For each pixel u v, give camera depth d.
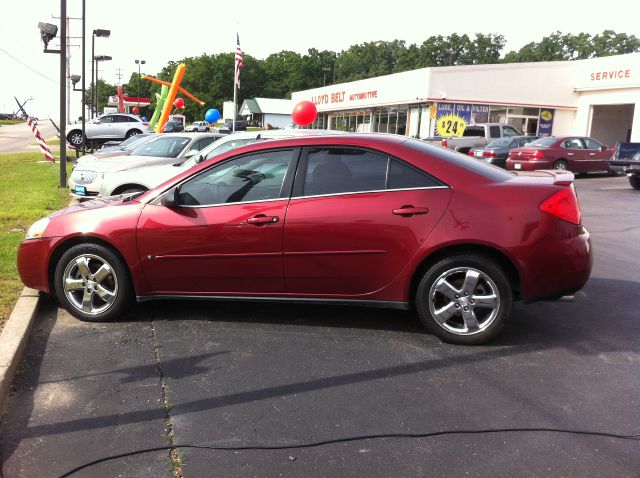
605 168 20.48
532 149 19.70
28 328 4.51
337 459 2.91
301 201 4.46
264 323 4.89
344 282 4.46
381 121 37.94
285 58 130.50
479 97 31.12
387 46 122.69
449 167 4.40
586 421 3.28
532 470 2.81
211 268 4.62
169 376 3.87
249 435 3.13
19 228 8.58
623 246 8.32
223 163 4.67
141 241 4.66
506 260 4.29
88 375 3.88
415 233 4.27
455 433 3.15
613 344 4.47
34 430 3.18
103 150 16.61
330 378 3.84
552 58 106.75
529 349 4.35
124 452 2.96
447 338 4.39
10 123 85.19
